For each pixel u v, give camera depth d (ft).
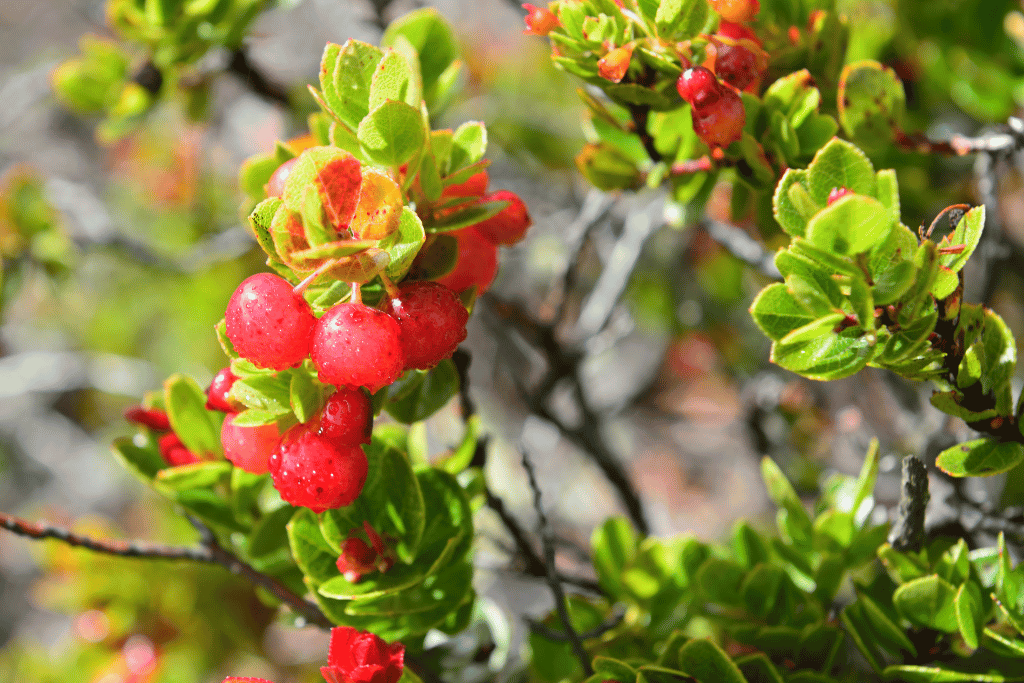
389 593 1.45
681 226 1.55
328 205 1.34
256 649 2.46
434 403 1.49
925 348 1.38
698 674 1.47
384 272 1.37
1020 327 2.81
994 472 1.41
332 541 1.47
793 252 1.37
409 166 1.39
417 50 1.56
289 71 3.20
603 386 3.85
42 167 4.58
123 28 1.72
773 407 2.60
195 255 2.78
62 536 1.55
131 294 3.89
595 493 3.55
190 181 3.25
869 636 1.50
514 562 1.71
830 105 1.57
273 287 1.35
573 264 2.05
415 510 1.47
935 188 2.00
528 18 1.47
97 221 2.94
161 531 3.05
